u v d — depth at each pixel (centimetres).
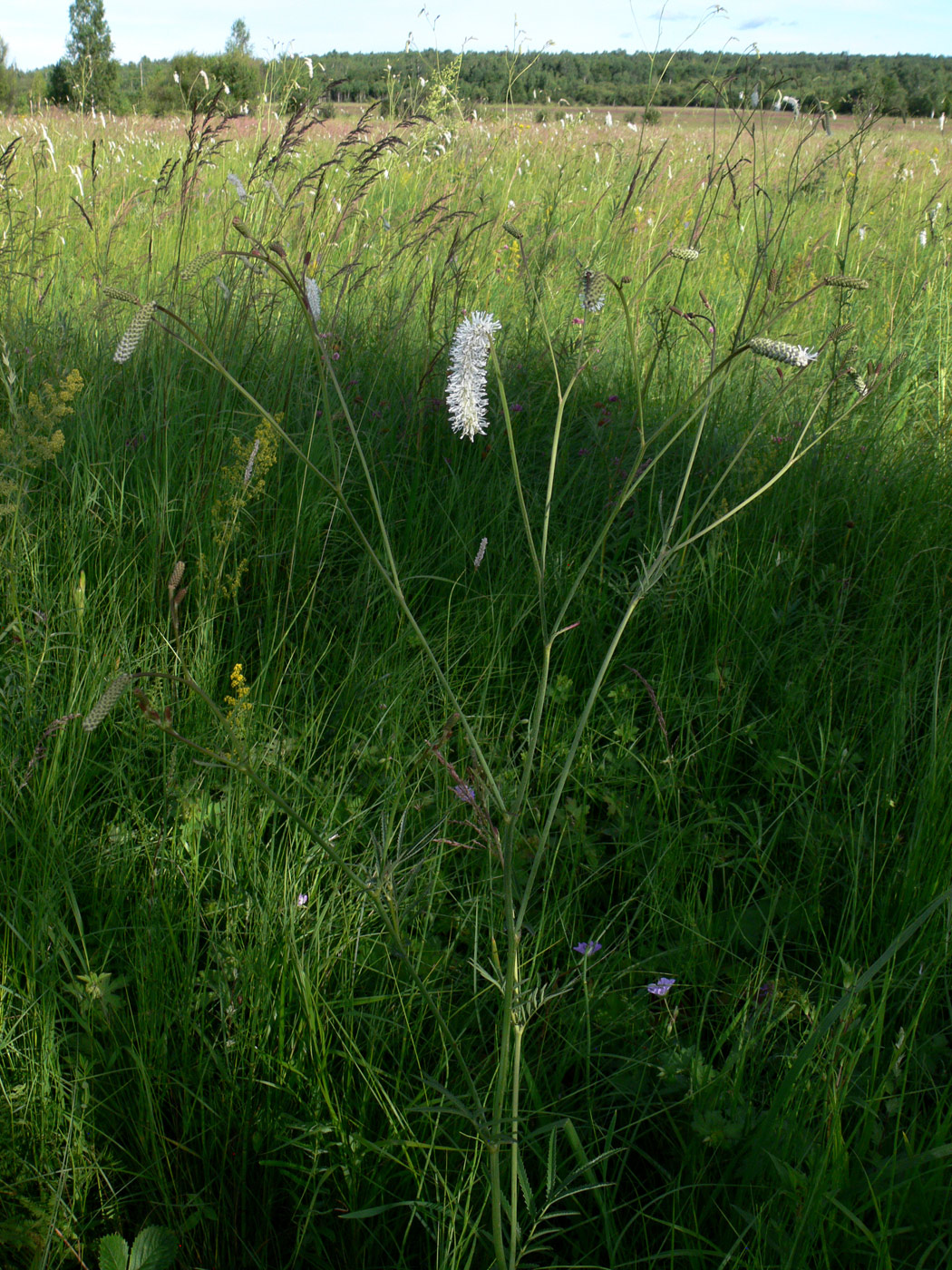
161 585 282
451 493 331
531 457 371
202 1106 160
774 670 278
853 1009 165
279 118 570
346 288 423
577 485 353
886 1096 157
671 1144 163
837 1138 146
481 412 133
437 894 200
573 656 273
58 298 471
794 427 367
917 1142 160
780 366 388
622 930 208
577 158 749
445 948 196
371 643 265
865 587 306
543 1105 164
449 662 263
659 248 554
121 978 176
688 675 272
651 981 190
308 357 390
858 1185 148
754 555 314
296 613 279
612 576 304
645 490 344
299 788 217
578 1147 144
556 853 202
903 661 257
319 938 181
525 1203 145
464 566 304
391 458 358
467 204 571
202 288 421
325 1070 160
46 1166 152
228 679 257
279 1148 154
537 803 227
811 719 253
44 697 237
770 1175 152
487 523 325
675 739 251
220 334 388
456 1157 156
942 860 196
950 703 235
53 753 216
